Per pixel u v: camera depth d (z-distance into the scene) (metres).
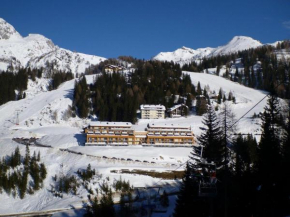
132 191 81.88
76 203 79.56
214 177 32.25
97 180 88.94
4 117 186.50
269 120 51.25
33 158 104.81
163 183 89.00
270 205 44.78
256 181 48.62
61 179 92.69
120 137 132.50
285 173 44.56
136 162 104.19
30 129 164.62
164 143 132.12
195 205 51.00
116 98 188.62
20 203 86.75
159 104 188.75
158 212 67.25
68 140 137.25
